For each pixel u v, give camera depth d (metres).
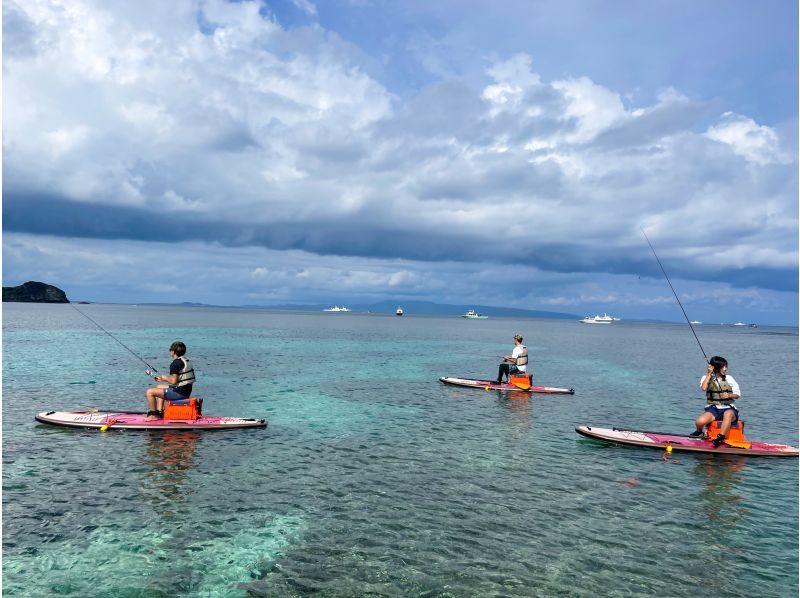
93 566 7.64
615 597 7.16
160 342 49.06
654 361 47.69
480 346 62.50
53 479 11.00
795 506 10.67
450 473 12.21
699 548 8.70
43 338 48.28
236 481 11.23
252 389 23.77
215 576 7.47
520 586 7.38
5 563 7.65
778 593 7.37
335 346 53.62
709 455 14.28
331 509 9.91
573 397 24.20
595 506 10.39
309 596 7.02
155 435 14.70
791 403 24.47
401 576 7.57
